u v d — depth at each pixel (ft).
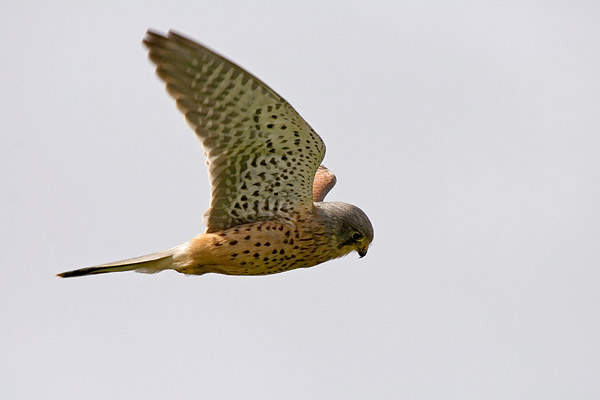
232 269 48.34
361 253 50.57
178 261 47.80
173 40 42.16
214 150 45.80
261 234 47.83
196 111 44.39
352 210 50.19
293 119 44.73
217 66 42.88
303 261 49.39
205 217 47.65
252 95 43.93
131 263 47.01
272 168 46.91
